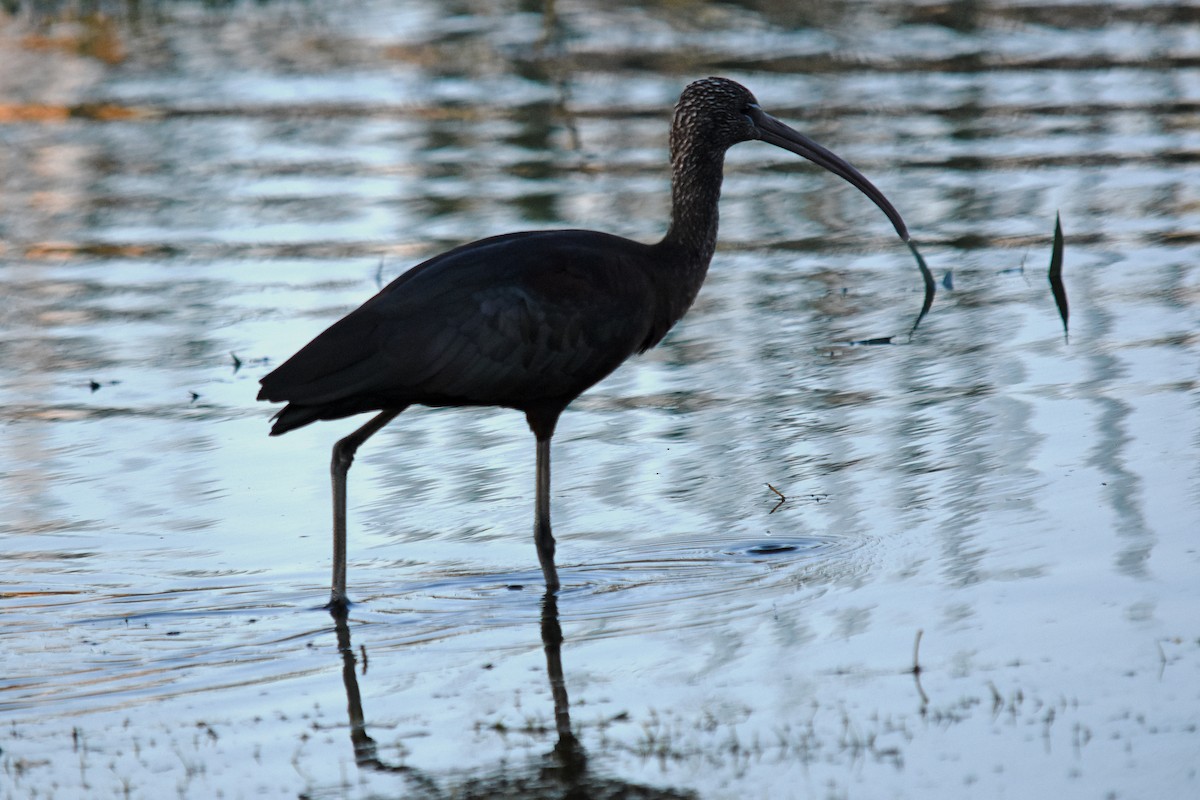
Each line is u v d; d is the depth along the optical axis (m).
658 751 7.99
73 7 36.16
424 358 10.09
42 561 10.88
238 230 19.91
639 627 9.67
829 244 19.23
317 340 10.12
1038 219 19.83
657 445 13.03
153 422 13.84
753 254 18.89
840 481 11.99
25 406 14.26
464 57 31.03
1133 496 11.30
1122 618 9.34
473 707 8.62
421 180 22.19
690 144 11.54
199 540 11.28
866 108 26.27
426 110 26.91
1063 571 10.09
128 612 10.06
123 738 8.30
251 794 7.66
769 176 22.69
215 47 32.28
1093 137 24.06
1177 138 23.84
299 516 11.76
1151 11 34.75
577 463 12.73
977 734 8.00
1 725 8.47
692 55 30.77
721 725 8.25
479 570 10.72
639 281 10.90
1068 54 30.59
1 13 35.72
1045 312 16.27
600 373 10.77
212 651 9.48
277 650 9.49
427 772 7.87
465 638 9.61
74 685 8.99
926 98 26.98
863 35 32.53
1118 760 7.66
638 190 21.19
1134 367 14.35
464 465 12.82
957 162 22.77
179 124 26.09
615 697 8.66
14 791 7.71
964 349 15.20
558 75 29.33
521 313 10.30
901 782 7.55
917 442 12.73
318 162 23.42
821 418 13.48
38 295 17.53
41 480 12.46
